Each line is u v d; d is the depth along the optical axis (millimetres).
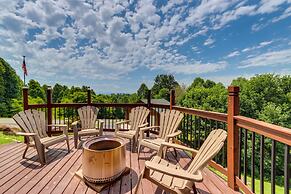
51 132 5398
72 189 2461
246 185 2305
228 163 2600
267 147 13906
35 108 4984
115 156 2613
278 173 14227
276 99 20812
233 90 2480
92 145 2836
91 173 2492
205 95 26094
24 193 2361
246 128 2266
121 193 2387
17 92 27578
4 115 22406
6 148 4199
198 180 1702
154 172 2236
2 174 2895
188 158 3668
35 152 3939
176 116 3764
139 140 3684
